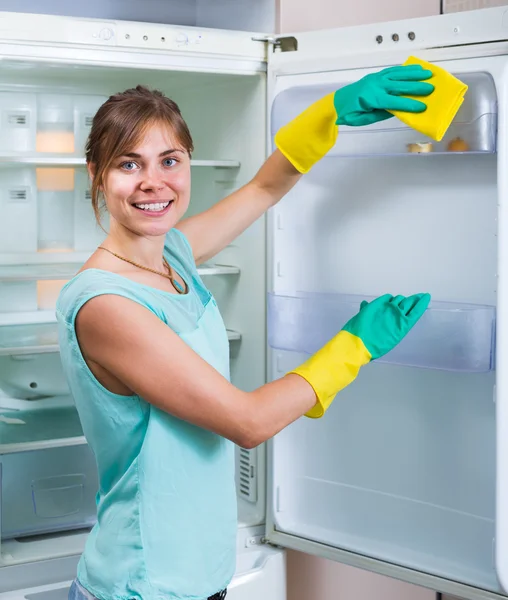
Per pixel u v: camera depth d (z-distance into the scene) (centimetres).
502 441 177
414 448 203
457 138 179
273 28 232
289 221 214
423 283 195
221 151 240
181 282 155
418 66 163
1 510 222
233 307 241
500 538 179
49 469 230
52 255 235
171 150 140
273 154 177
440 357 181
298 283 215
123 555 145
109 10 246
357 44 196
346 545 211
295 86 205
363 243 204
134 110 137
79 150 237
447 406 197
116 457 147
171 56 206
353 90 165
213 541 150
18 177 230
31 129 230
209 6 255
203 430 148
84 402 143
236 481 243
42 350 210
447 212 190
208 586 150
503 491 178
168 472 145
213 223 174
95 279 137
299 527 221
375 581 268
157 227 141
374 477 210
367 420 211
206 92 244
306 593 259
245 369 237
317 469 220
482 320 177
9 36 191
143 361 133
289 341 205
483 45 177
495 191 183
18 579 208
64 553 216
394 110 160
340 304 193
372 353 148
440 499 199
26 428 225
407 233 197
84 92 236
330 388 145
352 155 195
